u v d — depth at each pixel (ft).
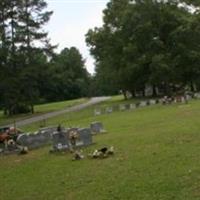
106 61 247.09
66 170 56.13
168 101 175.42
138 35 229.66
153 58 219.41
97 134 89.35
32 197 45.55
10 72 211.41
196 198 38.11
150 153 59.82
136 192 41.96
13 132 87.56
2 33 213.66
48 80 235.40
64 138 72.54
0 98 226.38
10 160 70.03
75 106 242.17
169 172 47.55
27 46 219.20
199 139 66.39
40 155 70.85
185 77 244.42
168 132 78.13
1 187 51.62
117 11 238.07
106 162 57.57
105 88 442.09
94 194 43.37
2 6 215.10
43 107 264.93
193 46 235.61
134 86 246.88
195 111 118.73
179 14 234.38
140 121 108.88
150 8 233.14
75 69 474.08
